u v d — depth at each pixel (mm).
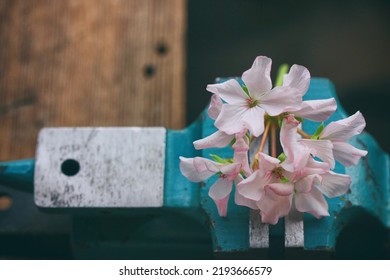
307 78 349
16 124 525
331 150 344
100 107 527
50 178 397
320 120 350
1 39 540
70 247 469
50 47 538
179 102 527
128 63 534
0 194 462
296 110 345
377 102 533
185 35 540
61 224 458
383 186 423
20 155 521
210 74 535
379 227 428
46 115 527
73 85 531
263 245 365
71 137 402
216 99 351
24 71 534
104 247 432
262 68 346
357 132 350
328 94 405
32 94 530
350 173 392
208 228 391
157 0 544
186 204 395
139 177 397
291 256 386
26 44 539
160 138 402
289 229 365
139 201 395
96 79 532
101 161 399
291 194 346
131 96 528
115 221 426
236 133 341
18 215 460
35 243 469
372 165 412
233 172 341
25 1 546
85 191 396
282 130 341
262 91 346
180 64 534
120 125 524
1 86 532
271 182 340
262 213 351
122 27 540
